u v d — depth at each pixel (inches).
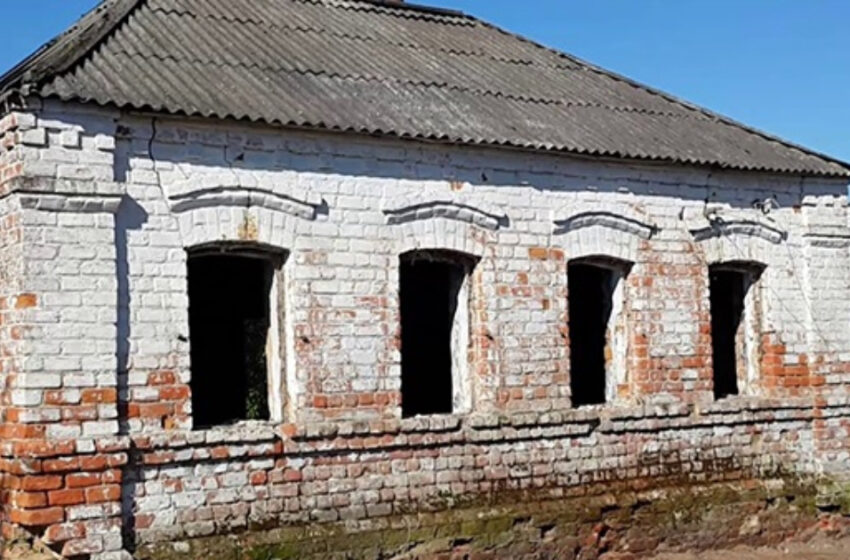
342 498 403.9
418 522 416.8
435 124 429.1
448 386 449.4
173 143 375.9
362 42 498.6
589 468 467.8
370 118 413.4
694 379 502.0
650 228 491.2
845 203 557.0
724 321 540.1
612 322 492.4
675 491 490.6
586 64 578.6
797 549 521.7
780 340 535.8
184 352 374.6
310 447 396.5
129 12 433.1
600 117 505.7
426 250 429.7
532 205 456.4
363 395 410.0
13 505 346.0
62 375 349.7
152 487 366.6
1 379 356.8
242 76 414.9
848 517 541.6
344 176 410.0
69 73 363.6
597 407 478.6
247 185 387.2
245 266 406.3
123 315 364.8
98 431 354.0
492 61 532.1
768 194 534.6
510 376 447.5
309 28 492.4
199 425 391.9
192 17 457.1
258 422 395.9
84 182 354.6
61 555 346.3
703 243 510.0
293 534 389.1
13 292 348.5
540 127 464.8
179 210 376.2
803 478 535.8
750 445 520.7
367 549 404.2
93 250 356.8
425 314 446.3
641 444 485.1
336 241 406.6
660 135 506.9
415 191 425.7
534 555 445.4
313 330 400.8
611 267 490.0
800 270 545.6
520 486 447.8
